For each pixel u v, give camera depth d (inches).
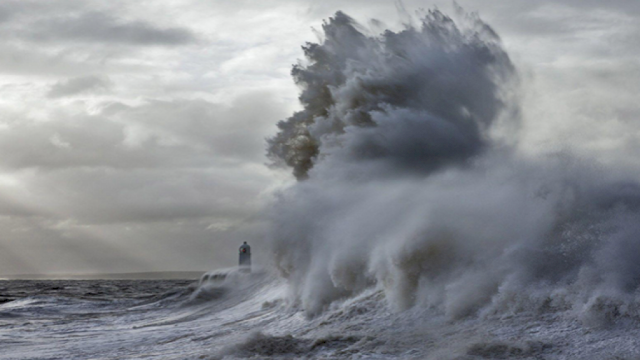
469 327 371.2
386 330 399.9
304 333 456.4
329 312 517.0
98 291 2102.6
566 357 294.7
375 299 478.3
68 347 506.9
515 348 312.3
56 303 1177.4
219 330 568.7
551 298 362.3
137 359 411.5
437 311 413.4
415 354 330.6
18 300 1341.0
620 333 312.2
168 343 500.4
